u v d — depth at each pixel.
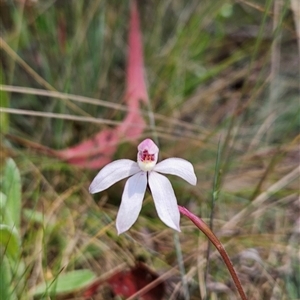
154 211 0.23
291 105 0.29
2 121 0.24
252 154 0.26
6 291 0.17
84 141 0.25
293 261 0.21
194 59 0.31
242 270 0.21
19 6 0.29
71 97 0.24
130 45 0.27
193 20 0.30
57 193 0.24
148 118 0.27
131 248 0.21
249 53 0.31
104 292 0.20
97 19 0.29
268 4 0.22
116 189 0.24
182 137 0.25
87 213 0.23
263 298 0.21
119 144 0.25
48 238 0.21
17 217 0.19
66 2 0.30
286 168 0.25
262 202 0.24
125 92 0.27
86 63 0.28
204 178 0.25
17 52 0.29
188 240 0.22
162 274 0.21
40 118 0.27
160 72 0.29
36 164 0.24
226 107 0.29
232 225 0.22
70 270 0.21
